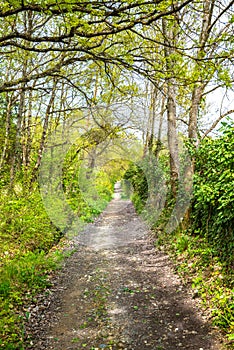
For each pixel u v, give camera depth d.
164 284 5.50
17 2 3.37
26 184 8.94
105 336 3.86
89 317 4.36
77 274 6.13
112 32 3.88
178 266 6.06
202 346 3.55
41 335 3.89
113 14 3.72
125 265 6.67
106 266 6.62
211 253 5.62
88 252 7.63
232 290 4.18
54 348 3.61
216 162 6.01
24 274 5.46
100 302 4.84
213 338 3.68
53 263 6.43
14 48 7.20
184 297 4.88
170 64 4.50
